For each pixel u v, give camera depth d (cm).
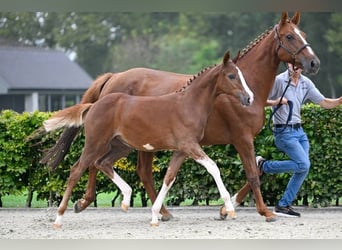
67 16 6150
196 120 1186
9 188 1495
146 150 1227
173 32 6009
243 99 1180
